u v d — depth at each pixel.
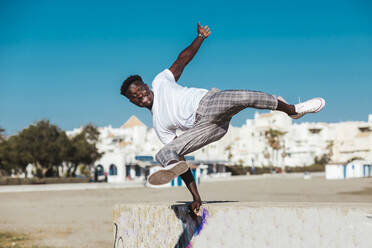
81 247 10.27
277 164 103.38
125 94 4.02
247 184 46.56
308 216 3.19
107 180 55.34
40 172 53.34
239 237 3.57
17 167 53.78
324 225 3.11
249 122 130.75
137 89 3.96
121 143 111.06
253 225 3.48
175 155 3.54
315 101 3.67
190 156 68.88
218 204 3.96
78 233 12.57
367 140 108.44
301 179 63.62
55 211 19.34
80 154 55.34
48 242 11.02
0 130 52.59
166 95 3.93
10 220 15.98
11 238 11.72
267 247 3.40
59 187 39.22
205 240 3.82
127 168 59.09
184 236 4.04
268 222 3.39
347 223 3.00
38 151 50.94
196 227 3.91
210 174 71.44
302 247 3.21
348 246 2.99
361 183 44.34
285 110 3.62
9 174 59.62
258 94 3.49
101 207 21.22
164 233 4.28
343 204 3.55
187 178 3.86
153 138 109.88
